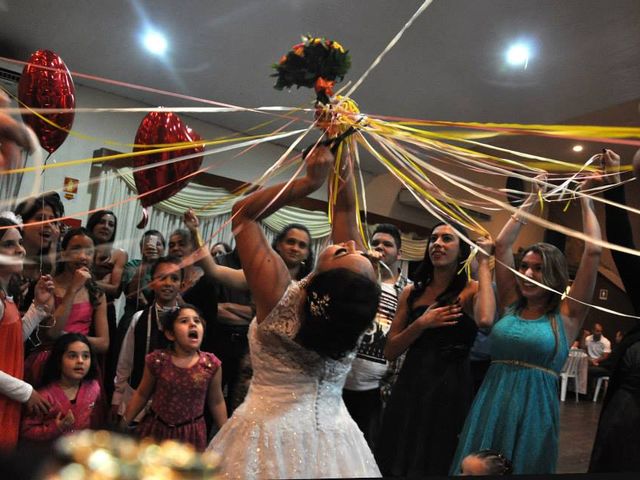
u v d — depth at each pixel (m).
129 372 2.51
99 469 0.34
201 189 4.46
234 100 5.35
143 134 1.69
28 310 2.10
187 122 5.77
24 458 0.34
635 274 1.94
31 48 4.66
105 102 5.35
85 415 2.19
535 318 2.06
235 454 1.36
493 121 5.21
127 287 2.33
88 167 4.88
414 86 4.64
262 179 1.48
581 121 5.02
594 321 9.52
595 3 3.24
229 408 2.79
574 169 1.92
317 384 1.46
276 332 1.41
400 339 2.21
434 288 2.32
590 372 7.79
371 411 2.47
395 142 1.52
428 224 8.07
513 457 1.89
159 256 2.36
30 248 1.69
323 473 1.36
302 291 1.44
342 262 1.41
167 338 2.38
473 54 3.98
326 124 1.48
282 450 1.36
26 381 2.22
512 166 1.82
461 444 2.00
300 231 2.57
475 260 2.54
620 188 1.95
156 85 5.22
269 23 4.00
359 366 2.45
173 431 2.23
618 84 4.17
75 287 2.19
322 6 3.69
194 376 2.29
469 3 3.39
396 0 3.48
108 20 4.17
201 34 4.25
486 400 2.01
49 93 1.50
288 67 1.49
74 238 1.96
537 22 3.49
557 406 1.96
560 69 4.04
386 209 7.59
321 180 1.48
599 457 1.86
